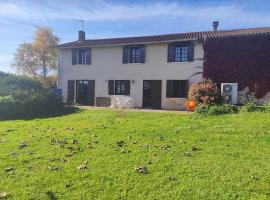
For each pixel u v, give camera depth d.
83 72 28.92
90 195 5.62
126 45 26.55
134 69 26.38
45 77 50.03
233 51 22.95
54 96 20.89
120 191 5.77
